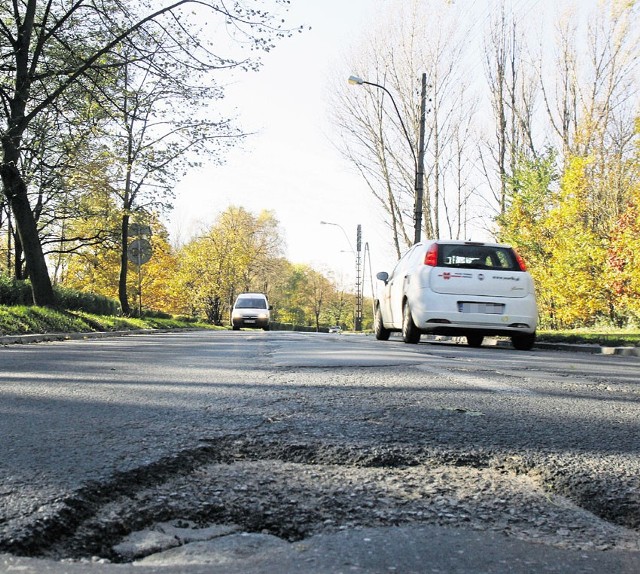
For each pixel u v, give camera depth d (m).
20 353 8.51
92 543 1.63
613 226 17.28
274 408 3.53
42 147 17.58
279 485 2.10
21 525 1.64
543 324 23.62
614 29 24.59
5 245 33.38
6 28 15.80
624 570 1.49
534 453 2.57
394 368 5.91
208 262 55.97
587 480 2.21
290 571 1.42
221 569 1.43
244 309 34.31
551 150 23.19
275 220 72.38
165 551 1.56
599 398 4.18
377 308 13.75
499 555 1.56
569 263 19.62
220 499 1.94
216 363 6.61
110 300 24.27
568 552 1.59
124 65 16.28
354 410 3.48
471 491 2.09
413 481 2.19
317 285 103.00
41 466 2.22
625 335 13.12
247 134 17.92
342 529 1.72
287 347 9.91
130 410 3.46
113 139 18.03
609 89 24.62
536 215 22.30
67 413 3.37
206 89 16.52
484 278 10.55
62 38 16.66
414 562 1.50
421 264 10.87
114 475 2.10
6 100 16.91
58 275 41.50
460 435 2.87
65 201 20.48
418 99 29.50
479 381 4.96
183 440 2.66
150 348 9.87
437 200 29.94
